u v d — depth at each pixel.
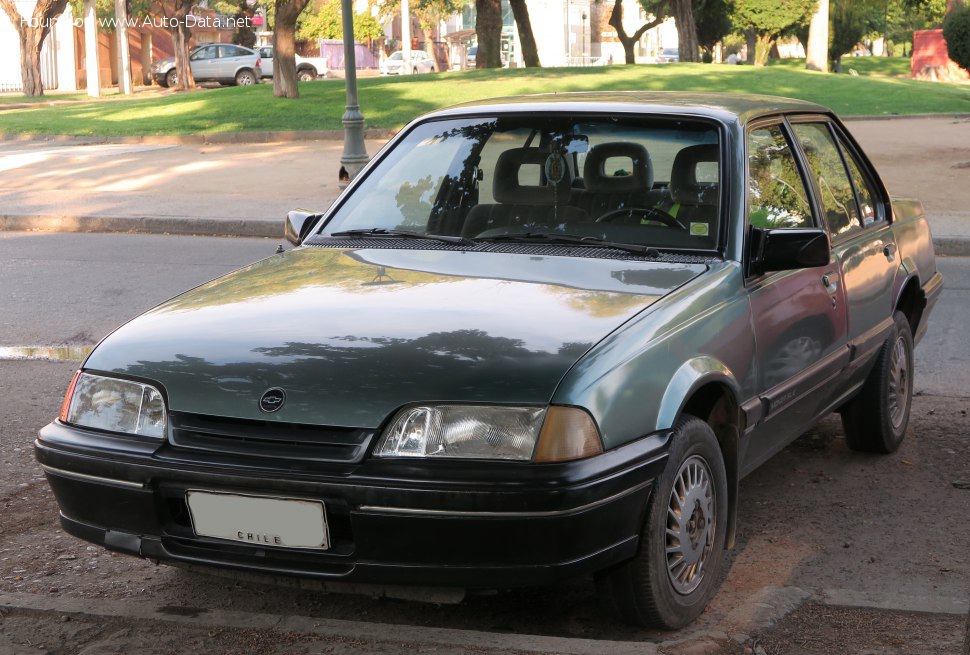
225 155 21.11
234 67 48.25
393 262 3.96
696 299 3.62
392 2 71.00
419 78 34.41
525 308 3.42
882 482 5.14
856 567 4.16
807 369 4.36
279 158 20.39
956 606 3.71
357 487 2.95
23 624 3.42
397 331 3.27
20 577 3.99
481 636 3.26
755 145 4.39
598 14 98.69
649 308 3.46
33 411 6.21
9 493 4.92
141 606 3.52
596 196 4.25
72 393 3.43
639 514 3.19
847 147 5.50
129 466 3.18
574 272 3.77
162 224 13.52
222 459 3.08
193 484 3.11
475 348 3.15
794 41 88.56
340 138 23.95
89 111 30.12
